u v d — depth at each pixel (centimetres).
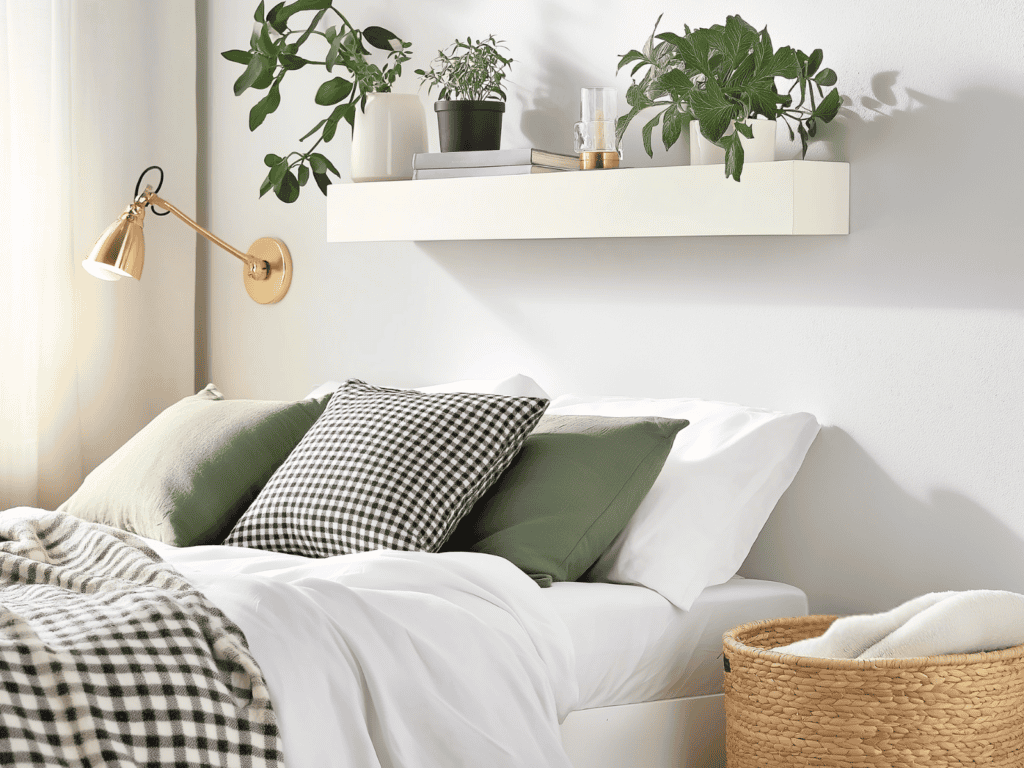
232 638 166
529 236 266
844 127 241
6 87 345
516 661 189
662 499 234
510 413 236
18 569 201
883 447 237
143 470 271
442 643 183
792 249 249
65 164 354
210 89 381
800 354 249
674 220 243
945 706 186
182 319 380
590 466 231
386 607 184
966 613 192
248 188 371
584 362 288
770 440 242
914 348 231
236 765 155
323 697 169
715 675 229
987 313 221
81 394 366
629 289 278
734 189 234
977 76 221
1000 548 220
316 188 350
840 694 188
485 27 306
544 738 185
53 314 353
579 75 286
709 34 232
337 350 348
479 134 288
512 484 234
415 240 297
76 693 147
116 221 342
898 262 233
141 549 206
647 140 258
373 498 226
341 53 307
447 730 177
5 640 149
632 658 215
